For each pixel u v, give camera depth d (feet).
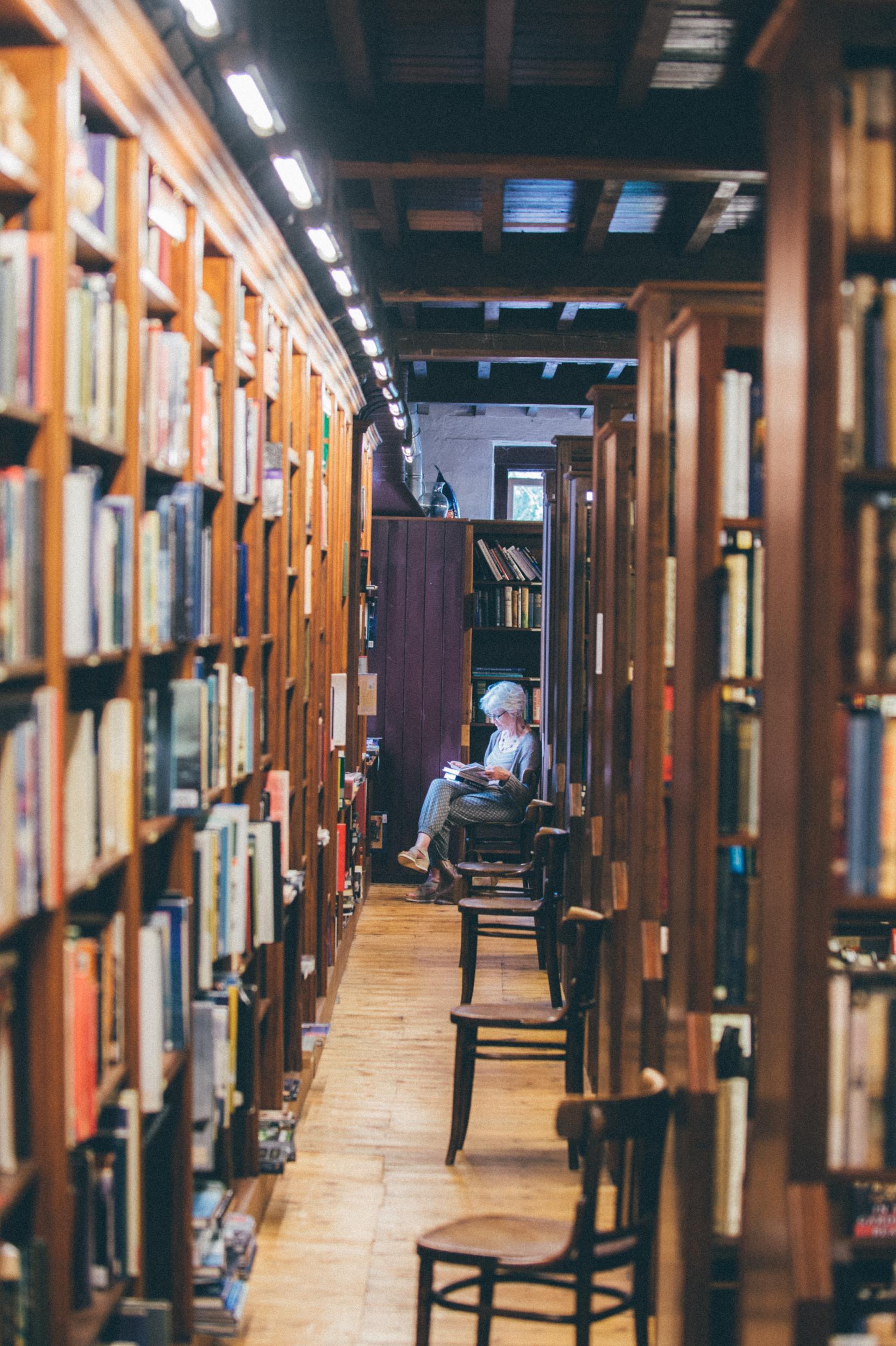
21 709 5.45
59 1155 5.89
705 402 8.82
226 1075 9.54
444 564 27.94
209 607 9.82
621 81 13.16
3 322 5.52
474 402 29.71
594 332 24.41
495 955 22.26
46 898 5.70
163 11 9.20
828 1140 6.22
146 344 7.73
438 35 12.71
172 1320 8.75
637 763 11.32
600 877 15.31
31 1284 5.66
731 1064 9.31
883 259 7.47
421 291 19.48
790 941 6.11
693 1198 8.45
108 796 6.97
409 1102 15.10
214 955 9.52
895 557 6.14
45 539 5.78
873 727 6.15
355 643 22.58
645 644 11.03
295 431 13.76
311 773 15.60
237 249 10.11
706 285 10.60
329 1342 9.71
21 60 5.82
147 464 7.71
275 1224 11.75
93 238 6.56
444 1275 10.85
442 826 26.05
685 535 9.10
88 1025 6.40
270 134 9.70
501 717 26.63
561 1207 12.35
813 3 5.79
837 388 5.90
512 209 18.06
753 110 13.87
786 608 6.20
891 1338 6.40
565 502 22.03
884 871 6.16
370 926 24.16
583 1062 14.34
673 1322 8.66
